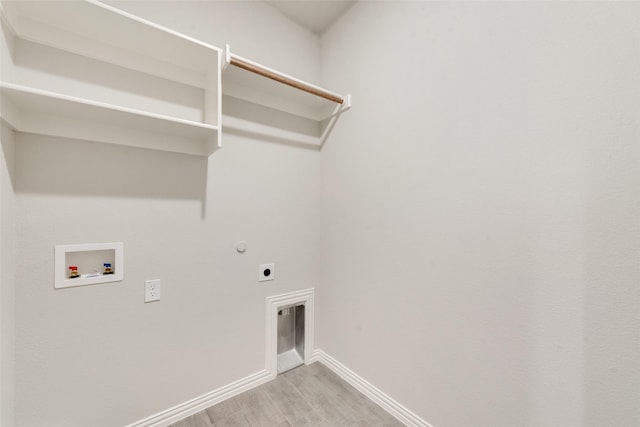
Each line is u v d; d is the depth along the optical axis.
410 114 1.40
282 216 1.85
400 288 1.47
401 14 1.44
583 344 0.88
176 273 1.44
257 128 1.73
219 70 1.29
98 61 1.22
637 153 0.78
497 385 1.09
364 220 1.68
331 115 1.90
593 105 0.85
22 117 1.05
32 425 1.11
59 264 1.14
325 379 1.82
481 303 1.13
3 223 0.98
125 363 1.30
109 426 1.27
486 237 1.11
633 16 0.78
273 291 1.81
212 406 1.55
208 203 1.54
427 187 1.33
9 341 1.03
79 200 1.18
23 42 1.07
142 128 1.29
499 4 1.06
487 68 1.10
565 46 0.90
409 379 1.42
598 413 0.85
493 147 1.08
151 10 1.35
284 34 1.84
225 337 1.62
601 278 0.84
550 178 0.94
